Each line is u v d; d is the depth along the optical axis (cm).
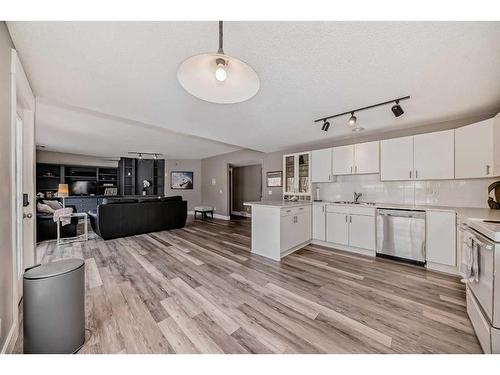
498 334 122
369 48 148
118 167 800
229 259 311
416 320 168
